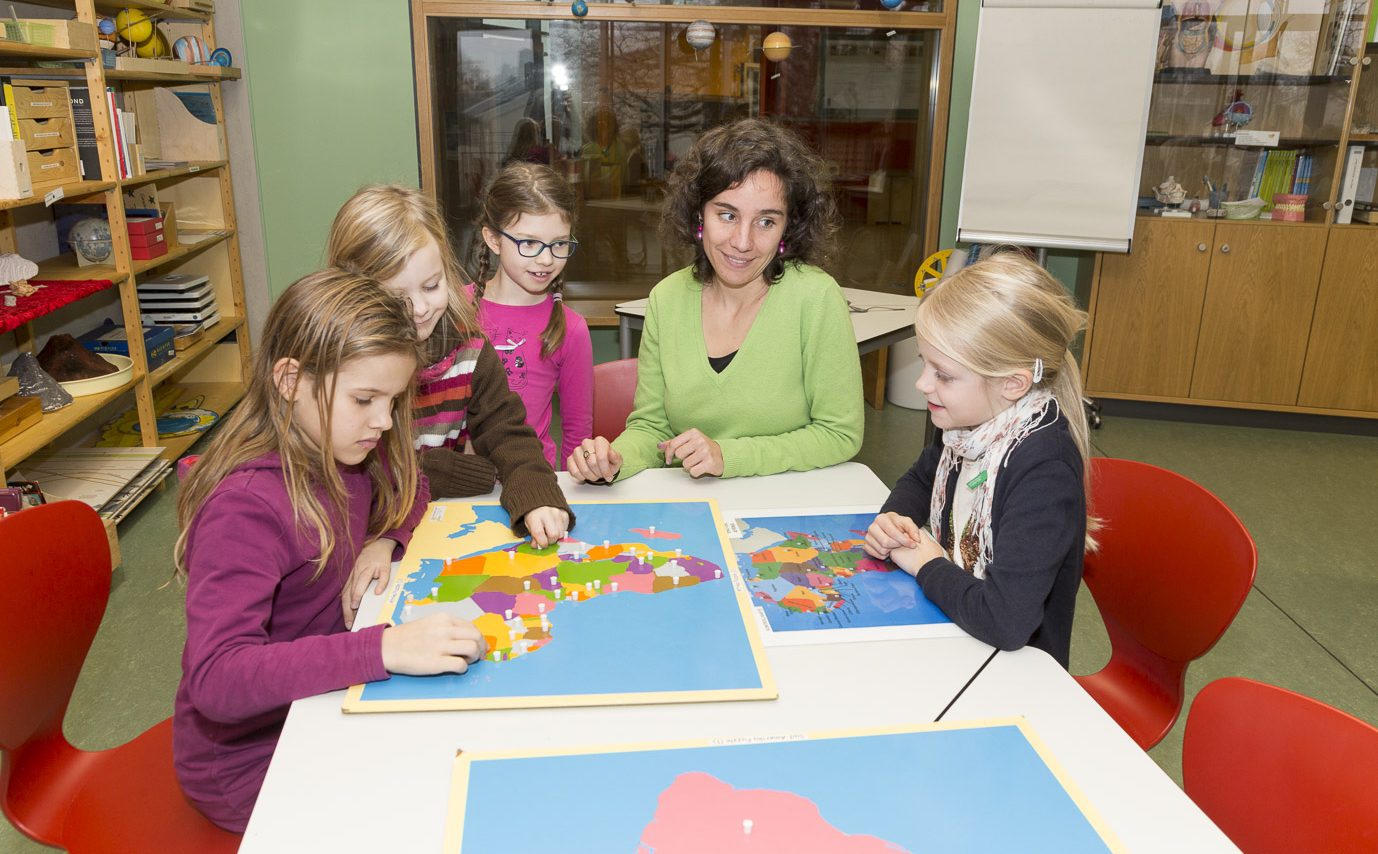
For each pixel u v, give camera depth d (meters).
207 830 1.13
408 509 1.25
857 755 0.82
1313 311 4.05
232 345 4.14
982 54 3.97
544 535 1.21
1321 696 2.26
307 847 0.72
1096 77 3.92
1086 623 2.61
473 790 0.77
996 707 0.91
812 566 1.20
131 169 3.15
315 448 1.08
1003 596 1.04
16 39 2.59
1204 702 0.95
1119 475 1.49
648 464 1.64
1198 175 4.52
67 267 3.15
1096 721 0.89
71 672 1.22
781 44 4.17
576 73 4.15
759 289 1.64
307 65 4.04
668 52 4.16
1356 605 2.69
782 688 0.93
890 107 4.31
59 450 3.27
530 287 1.81
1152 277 4.15
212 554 0.98
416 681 0.92
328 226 4.23
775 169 1.50
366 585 1.12
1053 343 1.18
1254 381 4.18
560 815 0.74
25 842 1.74
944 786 0.78
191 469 1.08
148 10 3.48
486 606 1.06
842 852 0.71
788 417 1.67
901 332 3.02
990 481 1.20
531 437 1.50
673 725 0.87
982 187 4.13
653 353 1.75
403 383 1.06
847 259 4.46
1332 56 3.96
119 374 2.99
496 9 3.99
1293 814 0.85
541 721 0.87
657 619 1.04
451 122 4.16
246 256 4.20
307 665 0.90
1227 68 4.18
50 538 1.18
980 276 1.19
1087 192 4.05
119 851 1.09
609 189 4.33
